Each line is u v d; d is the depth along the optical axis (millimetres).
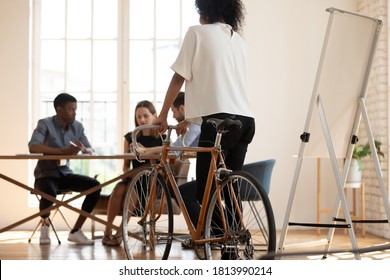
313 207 7977
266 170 5320
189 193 5055
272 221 3254
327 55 4094
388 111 7062
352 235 4121
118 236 6203
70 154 6043
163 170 4277
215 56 3859
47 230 6434
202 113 3848
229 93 3859
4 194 7941
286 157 7977
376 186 7301
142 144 6227
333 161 4145
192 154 4734
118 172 8156
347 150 4438
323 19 8031
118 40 8180
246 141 4020
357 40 4176
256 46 8031
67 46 8180
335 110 4227
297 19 8039
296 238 7000
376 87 7270
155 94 8164
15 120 8039
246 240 3426
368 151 6875
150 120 6293
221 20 4023
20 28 8094
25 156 5309
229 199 3617
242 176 3447
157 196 4234
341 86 4211
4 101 8047
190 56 3887
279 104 8023
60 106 6461
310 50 8023
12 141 8023
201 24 4105
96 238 6891
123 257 5344
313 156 4285
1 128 8023
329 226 4172
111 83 8195
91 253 5629
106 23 8188
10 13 8094
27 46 8078
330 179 7969
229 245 3492
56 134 6496
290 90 8023
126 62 8164
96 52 8180
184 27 8180
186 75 3902
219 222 3697
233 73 3926
